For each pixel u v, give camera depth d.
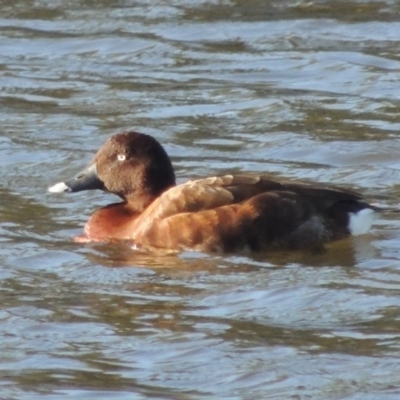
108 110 18.03
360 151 16.12
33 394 9.74
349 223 12.94
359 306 11.38
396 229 13.46
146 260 12.65
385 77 19.03
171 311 11.39
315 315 11.23
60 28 21.58
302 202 12.78
